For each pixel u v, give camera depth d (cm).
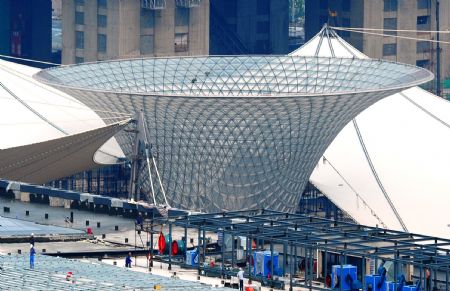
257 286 14075
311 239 14388
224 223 15100
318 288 14100
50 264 14125
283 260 14438
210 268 14738
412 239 14725
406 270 14012
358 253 13888
